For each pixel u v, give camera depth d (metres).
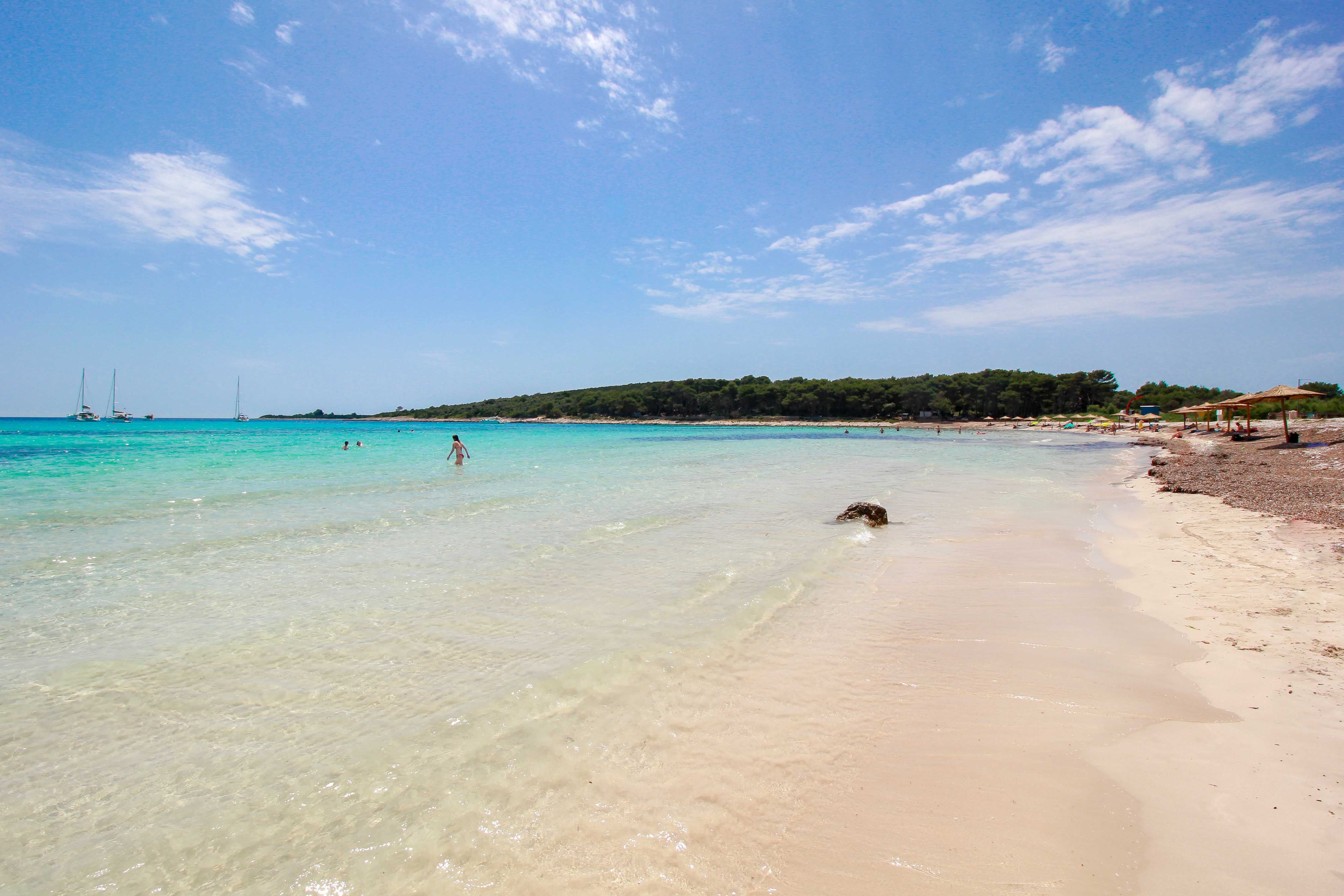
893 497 16.81
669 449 45.94
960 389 121.50
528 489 17.95
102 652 5.57
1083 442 55.75
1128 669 5.20
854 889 2.83
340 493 16.17
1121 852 2.99
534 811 3.39
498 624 6.40
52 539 10.12
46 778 3.67
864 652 5.71
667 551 9.82
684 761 3.90
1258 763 3.69
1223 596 7.09
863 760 3.92
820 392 135.62
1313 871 2.79
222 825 3.27
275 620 6.47
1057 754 3.91
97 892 2.80
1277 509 12.59
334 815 3.35
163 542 10.03
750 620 6.54
